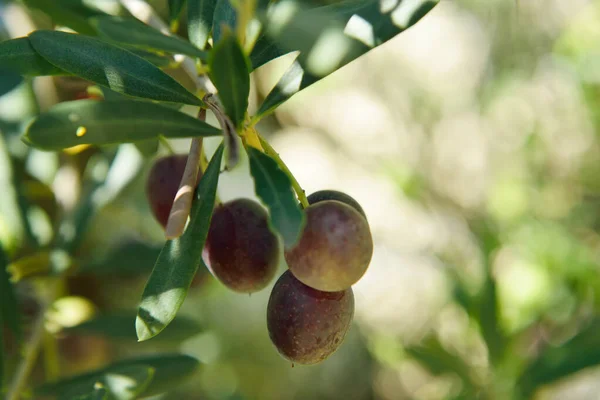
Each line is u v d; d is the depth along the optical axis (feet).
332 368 2.56
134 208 1.52
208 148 1.81
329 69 0.85
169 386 1.05
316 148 2.52
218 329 2.22
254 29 0.86
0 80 1.01
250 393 2.35
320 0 0.93
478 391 1.41
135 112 0.80
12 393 1.04
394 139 2.39
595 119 1.84
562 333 1.58
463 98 2.27
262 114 0.86
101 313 1.23
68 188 1.22
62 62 0.85
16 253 1.21
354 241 0.82
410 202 2.13
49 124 0.78
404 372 2.41
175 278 0.82
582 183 2.00
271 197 0.76
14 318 1.04
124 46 0.90
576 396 1.99
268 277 0.90
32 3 0.94
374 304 2.49
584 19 1.85
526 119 2.08
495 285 1.41
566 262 1.57
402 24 0.85
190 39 0.90
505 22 2.12
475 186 2.25
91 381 0.97
